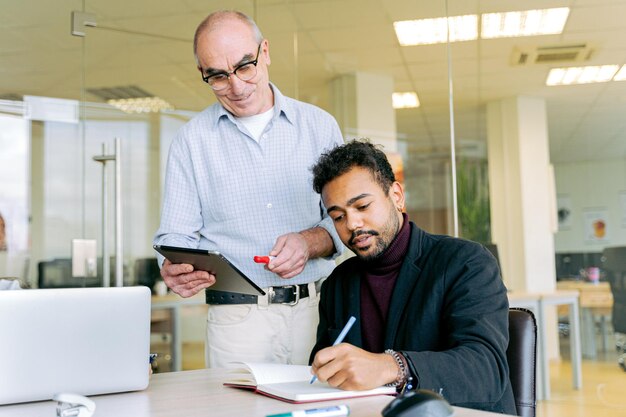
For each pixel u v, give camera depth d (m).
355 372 1.08
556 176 3.70
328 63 4.25
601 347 3.50
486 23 3.79
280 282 1.84
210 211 1.93
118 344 1.30
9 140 3.95
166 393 1.29
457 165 4.00
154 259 4.51
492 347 1.22
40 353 1.24
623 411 3.39
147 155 4.31
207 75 1.80
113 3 4.08
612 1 3.53
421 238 1.47
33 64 3.97
